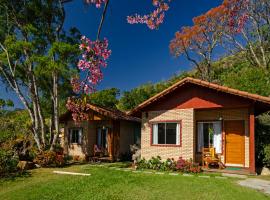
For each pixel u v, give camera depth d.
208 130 16.08
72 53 16.81
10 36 17.23
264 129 14.81
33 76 19.09
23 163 15.41
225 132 15.61
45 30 19.06
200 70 36.81
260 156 14.27
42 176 13.31
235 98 14.11
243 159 14.96
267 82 23.59
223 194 9.10
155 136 16.45
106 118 20.16
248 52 32.69
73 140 21.73
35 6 18.23
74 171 14.70
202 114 16.30
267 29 29.19
